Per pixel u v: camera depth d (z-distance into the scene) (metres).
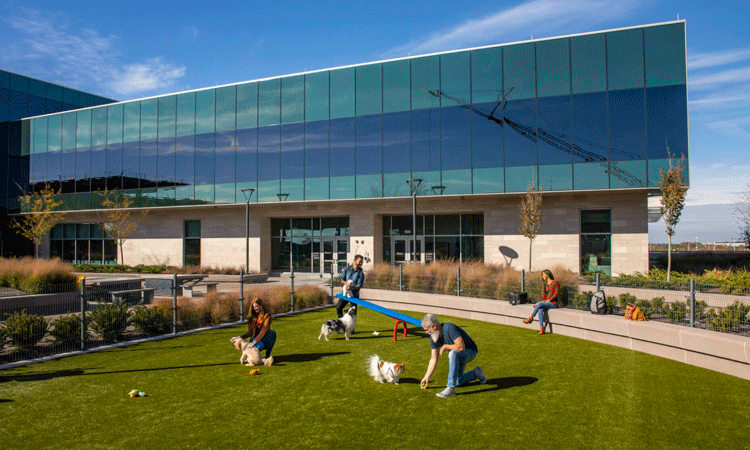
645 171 19.72
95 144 31.16
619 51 20.28
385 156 24.11
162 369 7.80
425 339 10.34
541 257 22.23
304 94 25.95
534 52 21.53
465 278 14.41
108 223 31.69
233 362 8.28
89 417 5.59
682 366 7.84
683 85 19.44
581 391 6.56
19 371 7.68
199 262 30.02
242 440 4.92
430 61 23.38
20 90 36.53
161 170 29.14
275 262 29.47
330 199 25.11
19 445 4.79
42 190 32.03
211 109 28.06
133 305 15.43
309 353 8.95
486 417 5.58
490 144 22.17
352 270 11.48
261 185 26.69
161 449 4.71
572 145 20.81
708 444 4.84
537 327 11.27
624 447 4.76
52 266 17.03
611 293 10.96
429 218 26.22
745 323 7.68
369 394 6.46
